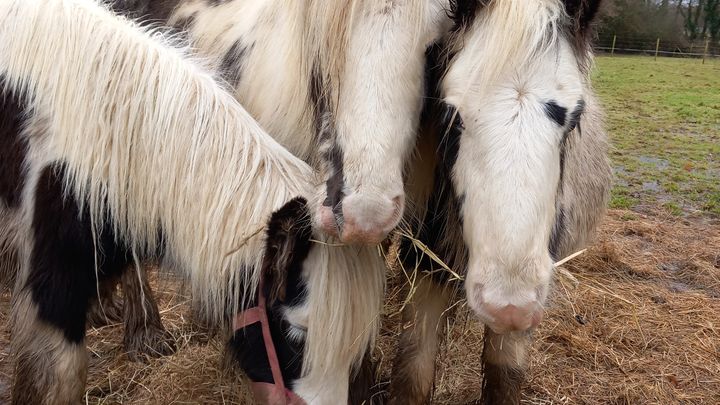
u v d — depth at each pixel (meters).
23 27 2.28
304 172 2.08
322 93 2.10
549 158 1.77
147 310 3.19
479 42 1.85
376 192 1.81
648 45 24.19
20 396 2.28
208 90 2.15
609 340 3.62
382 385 2.96
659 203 6.12
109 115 2.09
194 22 3.23
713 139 9.07
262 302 1.97
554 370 3.30
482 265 1.79
